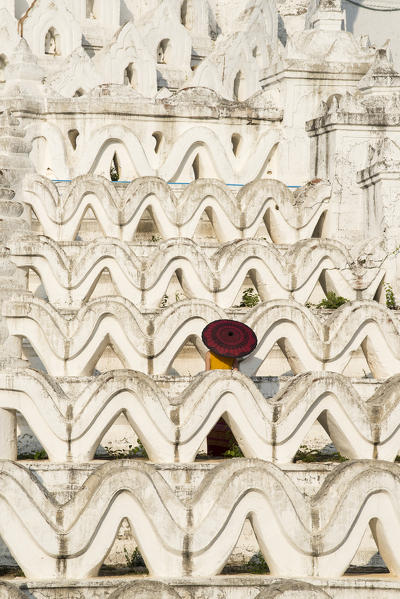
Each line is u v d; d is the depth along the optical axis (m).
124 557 32.06
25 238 38.28
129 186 41.28
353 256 41.41
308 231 43.00
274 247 40.00
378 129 44.28
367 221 43.25
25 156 42.09
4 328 35.66
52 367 35.38
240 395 32.28
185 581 28.92
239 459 29.80
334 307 39.91
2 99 45.41
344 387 32.72
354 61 47.75
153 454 32.25
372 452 32.94
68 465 31.56
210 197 41.75
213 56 61.44
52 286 38.22
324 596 28.25
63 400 32.09
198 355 38.34
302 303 39.25
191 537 29.30
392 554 30.72
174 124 46.62
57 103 45.53
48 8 59.59
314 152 45.69
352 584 29.64
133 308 35.34
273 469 29.80
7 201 38.72
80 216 41.34
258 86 62.06
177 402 32.41
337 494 30.20
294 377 33.59
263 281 39.12
